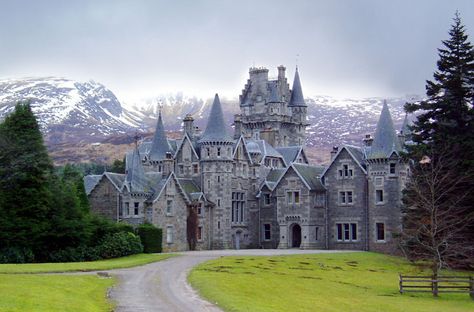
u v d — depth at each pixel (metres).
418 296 66.25
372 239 112.88
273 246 125.69
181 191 114.44
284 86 185.12
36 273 64.12
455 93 93.06
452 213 85.62
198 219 117.69
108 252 90.69
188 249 114.94
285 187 119.69
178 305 50.06
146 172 125.06
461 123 93.00
